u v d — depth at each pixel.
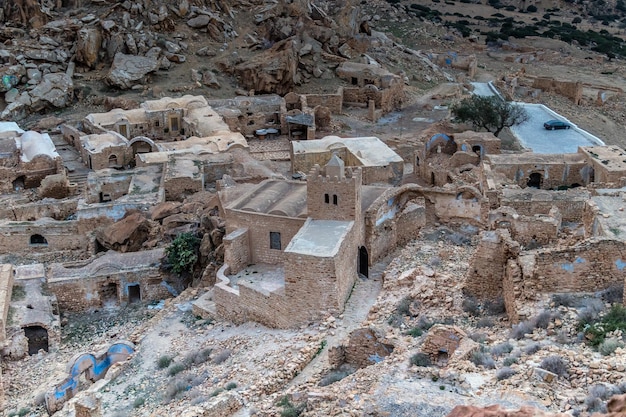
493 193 56.56
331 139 83.94
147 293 60.59
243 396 35.25
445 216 55.50
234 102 106.56
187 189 74.25
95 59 118.88
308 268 44.12
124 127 97.50
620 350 28.55
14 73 110.94
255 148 96.44
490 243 38.72
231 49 125.88
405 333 37.12
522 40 183.62
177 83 115.88
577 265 34.91
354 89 114.38
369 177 76.31
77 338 55.03
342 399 29.73
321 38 128.50
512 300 35.91
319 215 49.78
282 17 132.38
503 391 27.20
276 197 55.31
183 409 35.44
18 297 56.34
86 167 89.81
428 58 146.38
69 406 39.75
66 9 128.25
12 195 82.25
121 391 41.50
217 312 50.69
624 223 39.50
